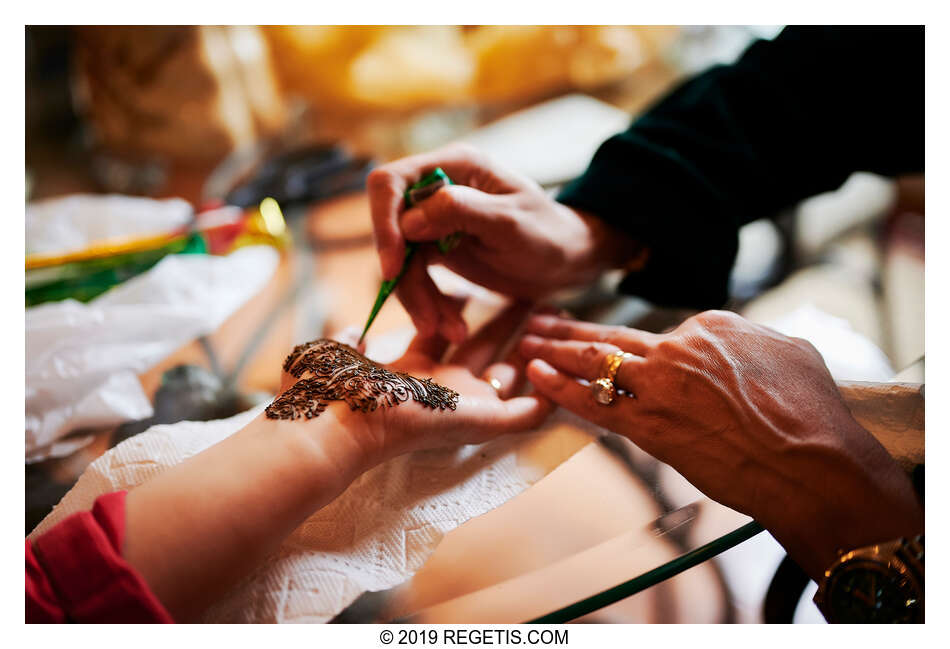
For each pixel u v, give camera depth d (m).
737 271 1.05
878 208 1.15
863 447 0.68
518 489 0.74
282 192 1.22
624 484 0.74
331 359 0.77
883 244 1.08
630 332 0.84
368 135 1.36
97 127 1.33
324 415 0.69
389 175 0.86
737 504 0.70
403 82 1.39
